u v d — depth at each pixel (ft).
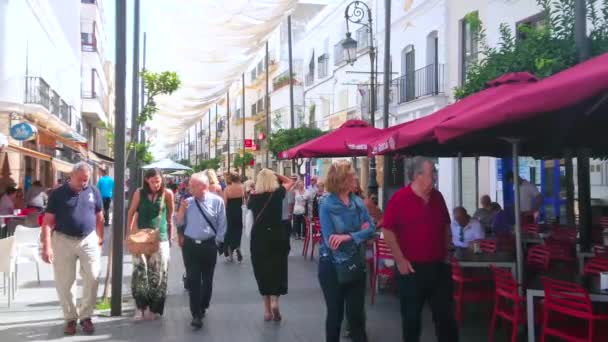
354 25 92.38
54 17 81.20
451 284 18.61
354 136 41.16
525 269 23.99
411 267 18.15
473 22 55.93
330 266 18.95
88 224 23.26
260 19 41.57
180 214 25.13
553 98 13.00
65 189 23.16
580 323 18.33
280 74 139.74
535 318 19.48
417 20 70.64
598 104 15.25
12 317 26.61
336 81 99.96
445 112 22.48
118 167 26.76
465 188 61.36
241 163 141.79
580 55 26.58
